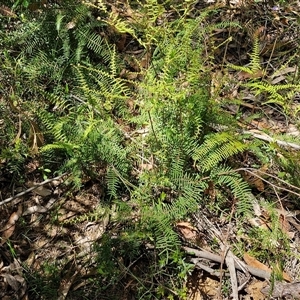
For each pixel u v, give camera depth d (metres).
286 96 1.48
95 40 1.52
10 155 1.34
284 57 1.69
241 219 1.27
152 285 1.18
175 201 1.28
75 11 1.56
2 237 1.28
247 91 1.57
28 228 1.31
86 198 1.35
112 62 1.34
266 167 1.34
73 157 1.32
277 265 1.19
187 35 1.34
